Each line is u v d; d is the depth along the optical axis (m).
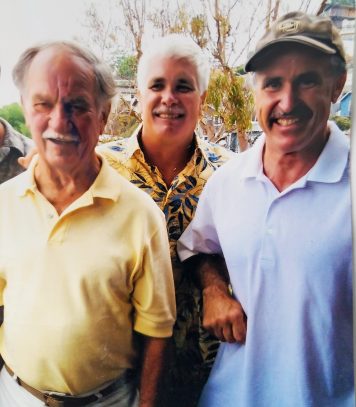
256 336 0.90
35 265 0.79
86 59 0.77
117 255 0.79
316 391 0.88
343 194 0.82
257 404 0.91
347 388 0.88
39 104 0.77
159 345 0.87
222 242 0.90
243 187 0.88
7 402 0.88
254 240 0.87
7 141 0.84
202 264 0.93
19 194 0.79
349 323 0.86
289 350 0.88
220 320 0.92
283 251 0.86
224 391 0.93
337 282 0.84
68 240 0.78
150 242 0.80
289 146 0.83
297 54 0.79
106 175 0.79
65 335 0.79
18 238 0.79
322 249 0.84
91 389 0.85
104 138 0.88
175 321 0.92
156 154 0.88
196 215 0.90
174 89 0.85
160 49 0.84
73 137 0.77
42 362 0.81
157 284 0.83
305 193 0.84
